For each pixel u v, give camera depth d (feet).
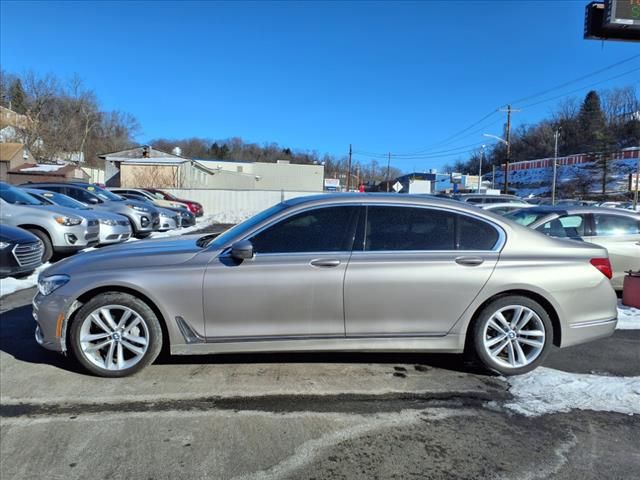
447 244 13.29
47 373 13.23
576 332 13.46
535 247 13.57
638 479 8.82
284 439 10.03
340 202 13.39
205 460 9.24
